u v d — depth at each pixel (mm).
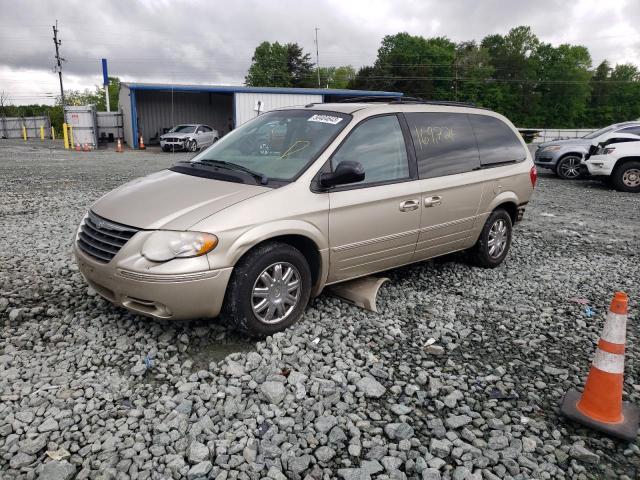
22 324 4027
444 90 86750
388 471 2590
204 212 3553
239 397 3123
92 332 3881
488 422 3020
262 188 3836
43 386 3164
